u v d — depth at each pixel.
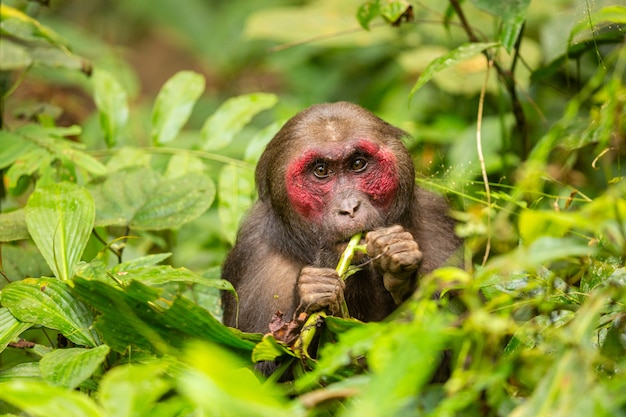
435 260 11.02
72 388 7.63
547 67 12.51
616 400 6.19
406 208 10.91
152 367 6.74
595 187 12.55
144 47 31.12
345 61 21.67
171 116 13.94
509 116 15.49
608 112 8.71
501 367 6.80
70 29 23.64
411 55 17.64
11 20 13.69
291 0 28.22
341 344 6.80
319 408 6.99
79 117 19.81
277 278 11.11
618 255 8.16
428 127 17.03
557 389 6.27
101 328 8.55
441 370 9.74
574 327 6.60
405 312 8.37
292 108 17.62
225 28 28.48
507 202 10.88
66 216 9.76
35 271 11.73
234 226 12.71
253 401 5.80
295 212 10.77
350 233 10.14
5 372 8.94
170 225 11.32
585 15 11.30
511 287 9.09
